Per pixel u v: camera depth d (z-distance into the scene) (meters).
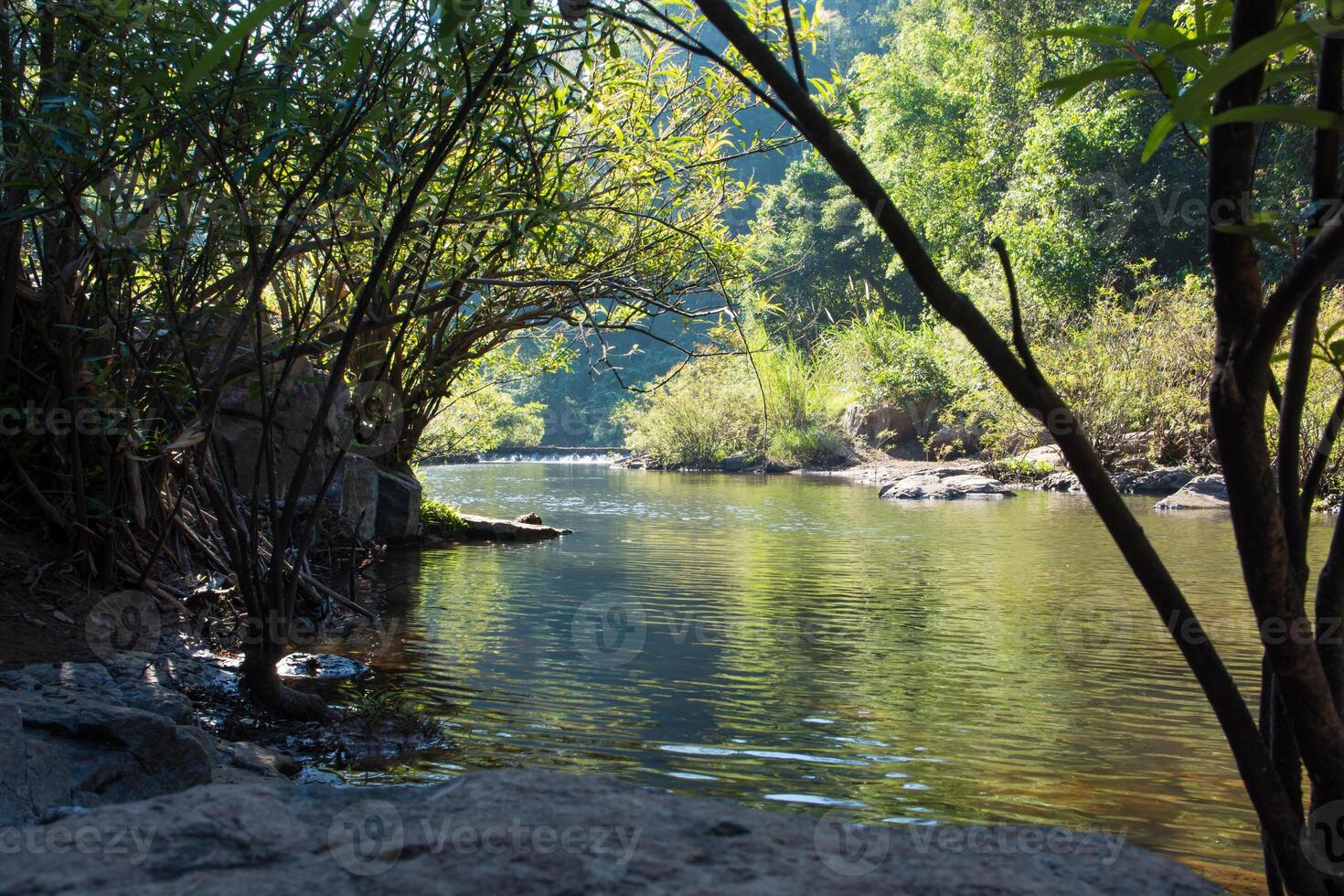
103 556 5.17
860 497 16.06
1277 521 1.02
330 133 3.63
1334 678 1.18
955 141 31.67
